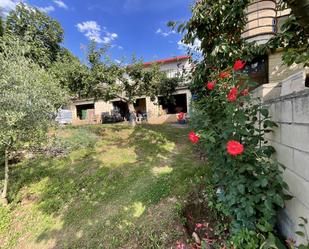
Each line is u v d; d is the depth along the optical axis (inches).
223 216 93.5
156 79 318.3
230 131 70.2
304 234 50.2
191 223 98.7
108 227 101.7
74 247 93.2
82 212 119.0
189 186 125.3
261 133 72.7
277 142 66.8
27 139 129.4
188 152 201.9
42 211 124.8
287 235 62.1
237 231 68.7
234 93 74.0
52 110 138.8
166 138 257.0
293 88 59.9
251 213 60.4
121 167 174.1
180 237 88.6
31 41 375.2
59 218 117.3
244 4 91.4
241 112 72.8
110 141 251.4
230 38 112.3
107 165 178.7
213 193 107.6
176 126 346.6
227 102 79.9
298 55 67.7
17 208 130.0
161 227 94.8
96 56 287.0
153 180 143.1
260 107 73.9
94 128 307.3
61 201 132.0
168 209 106.7
